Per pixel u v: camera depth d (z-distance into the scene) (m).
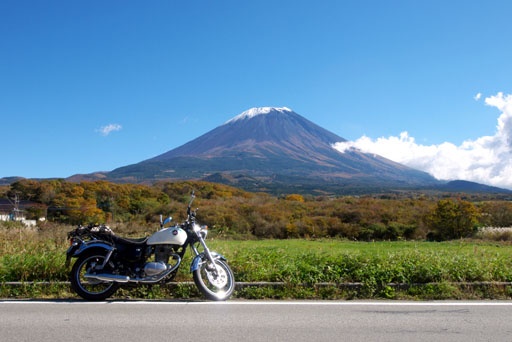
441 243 23.33
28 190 52.00
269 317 5.16
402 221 32.28
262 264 7.48
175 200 51.09
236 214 34.94
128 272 6.00
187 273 6.89
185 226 6.32
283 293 6.35
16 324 4.82
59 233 13.70
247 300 6.12
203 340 4.30
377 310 5.55
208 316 5.19
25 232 12.84
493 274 6.94
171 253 6.20
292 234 31.80
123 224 27.59
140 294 6.30
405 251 8.71
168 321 4.96
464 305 5.84
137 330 4.61
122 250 6.15
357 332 4.59
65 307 5.60
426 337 4.44
